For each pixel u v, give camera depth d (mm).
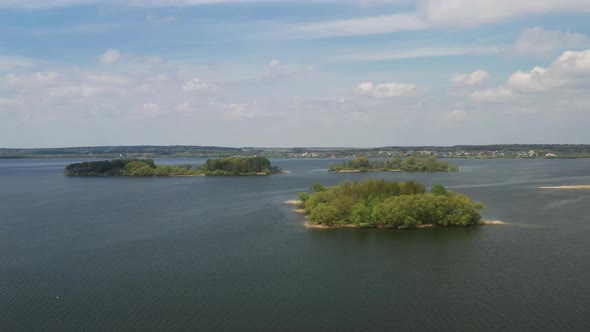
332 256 108125
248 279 93688
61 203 198625
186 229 140000
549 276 92812
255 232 134125
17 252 114875
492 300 81625
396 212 132000
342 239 123312
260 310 79062
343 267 100062
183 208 181000
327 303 81500
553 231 129000
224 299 83750
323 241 121625
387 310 78438
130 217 161875
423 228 133875
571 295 83188
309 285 89938
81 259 108500
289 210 171125
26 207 187750
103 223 151125
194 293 86625
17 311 79500
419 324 73438
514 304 79875
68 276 96562
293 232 132875
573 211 161125
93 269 101062
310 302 82062
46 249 117562
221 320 75500
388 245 116312
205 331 72062
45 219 159125
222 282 92188
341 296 84375
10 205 193875
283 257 108125
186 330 72375
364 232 130625
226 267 101500
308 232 132500
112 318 76562
